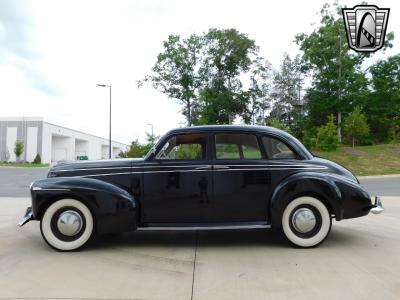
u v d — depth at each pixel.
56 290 3.72
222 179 5.38
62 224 5.25
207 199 5.38
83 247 5.33
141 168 5.43
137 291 3.69
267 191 5.36
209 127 5.58
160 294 3.60
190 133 5.55
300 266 4.42
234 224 5.37
